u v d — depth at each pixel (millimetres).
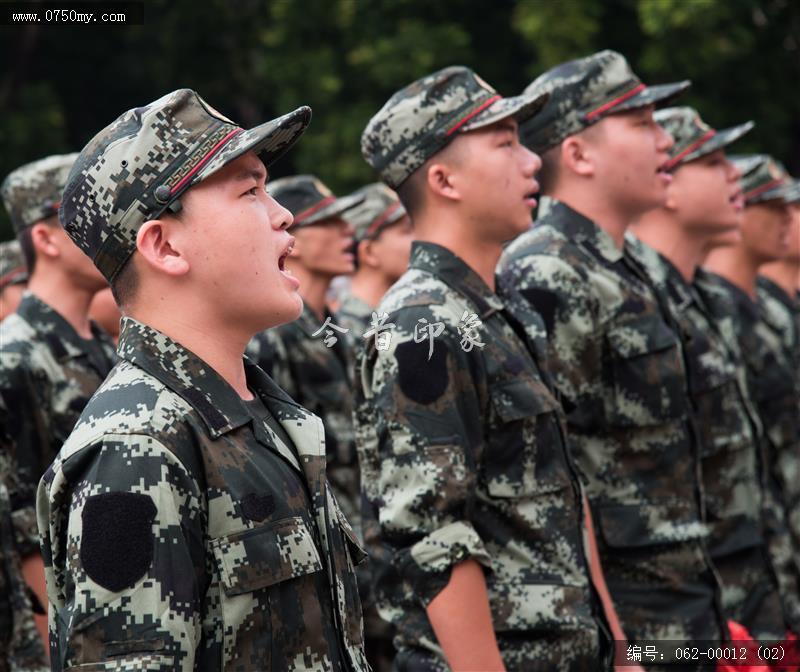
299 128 3291
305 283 8258
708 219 7129
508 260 5762
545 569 4707
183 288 3186
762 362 8734
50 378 5879
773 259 8844
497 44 17594
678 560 5781
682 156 7078
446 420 4504
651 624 5773
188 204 3156
